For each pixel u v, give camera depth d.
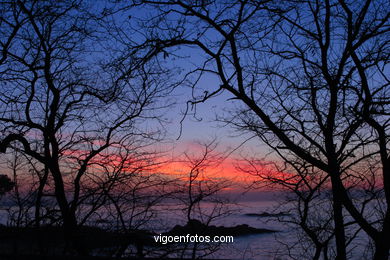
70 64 7.93
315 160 6.55
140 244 6.15
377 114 6.36
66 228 6.63
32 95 7.62
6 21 6.78
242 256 7.73
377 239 6.08
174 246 6.36
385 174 6.25
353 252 8.23
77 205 7.00
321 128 6.72
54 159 7.30
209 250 6.91
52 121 7.57
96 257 3.06
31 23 7.14
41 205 7.34
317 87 6.88
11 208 7.01
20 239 6.00
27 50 7.44
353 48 6.23
